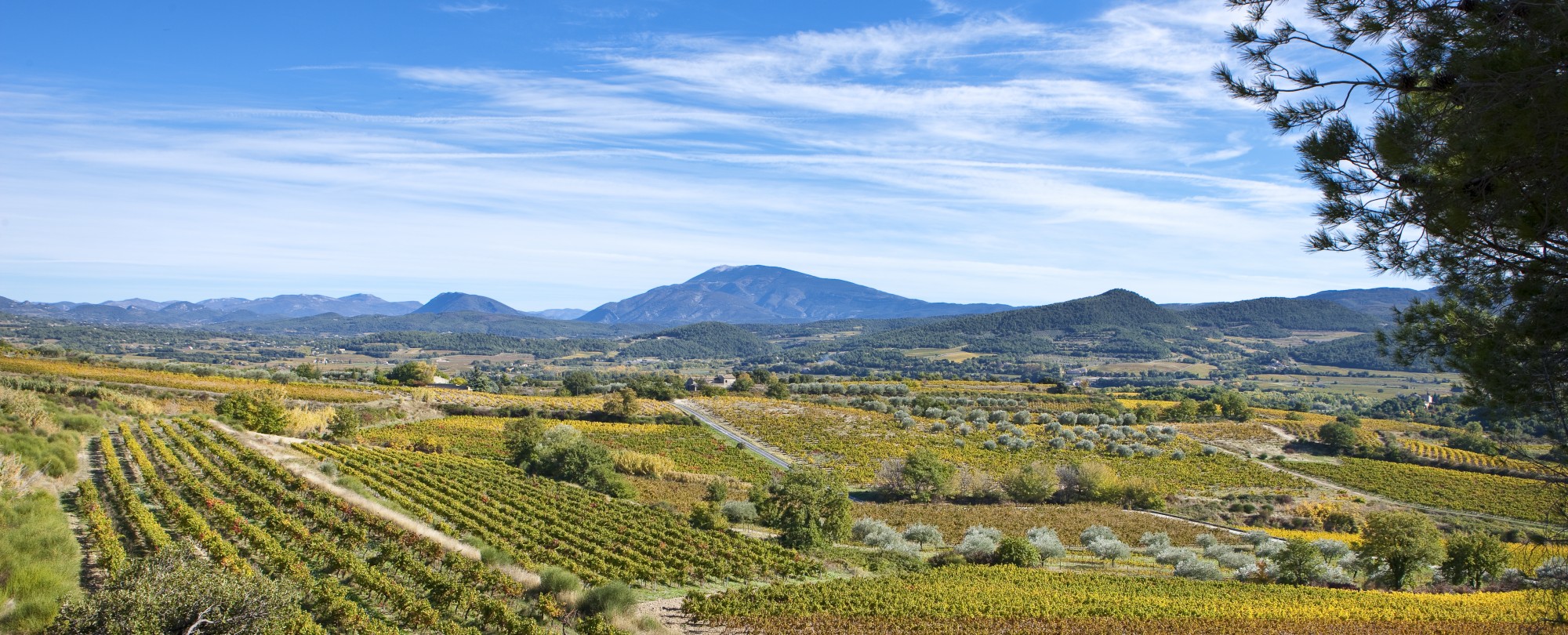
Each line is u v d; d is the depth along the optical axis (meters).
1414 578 47.72
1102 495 79.50
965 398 152.88
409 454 69.94
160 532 27.75
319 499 40.31
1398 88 11.20
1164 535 61.69
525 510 50.00
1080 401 151.38
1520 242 11.53
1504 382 12.48
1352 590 44.06
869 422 116.50
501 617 25.97
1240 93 12.34
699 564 40.47
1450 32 10.77
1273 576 48.69
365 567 28.02
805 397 149.00
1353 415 132.38
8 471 31.50
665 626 29.89
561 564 36.25
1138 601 37.47
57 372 88.00
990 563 50.66
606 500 59.16
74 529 28.56
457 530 40.91
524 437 77.31
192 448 49.66
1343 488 89.62
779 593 35.53
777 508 57.97
